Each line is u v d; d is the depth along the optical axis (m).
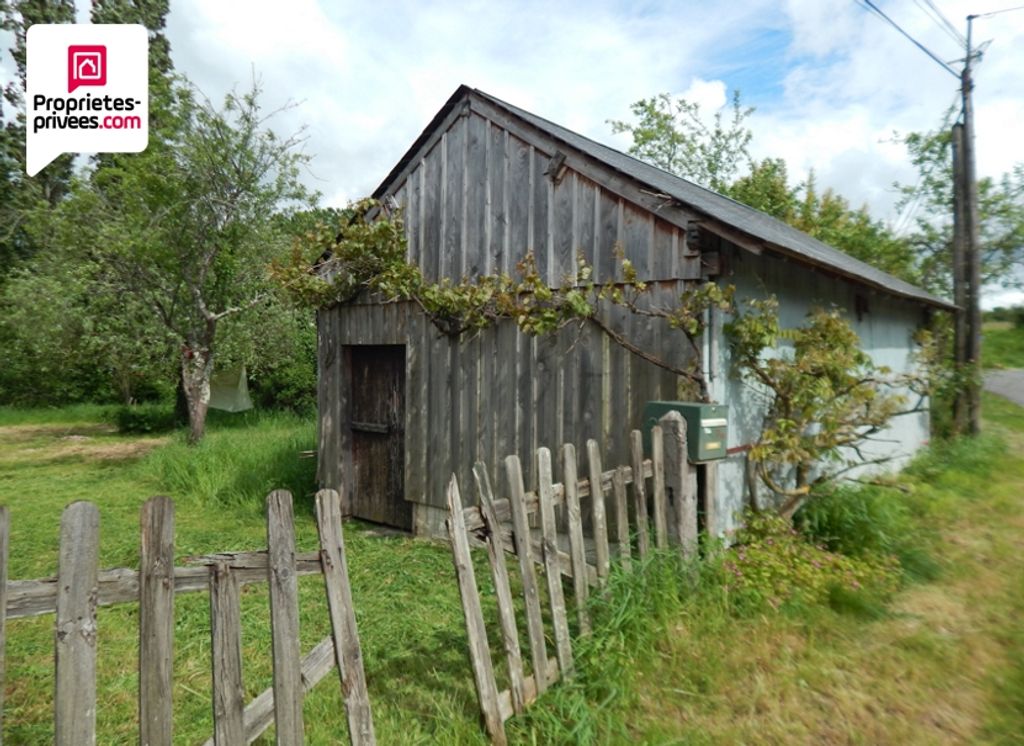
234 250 11.56
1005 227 17.67
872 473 7.92
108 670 3.68
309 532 6.73
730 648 3.60
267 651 3.94
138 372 15.71
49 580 1.66
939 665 3.55
